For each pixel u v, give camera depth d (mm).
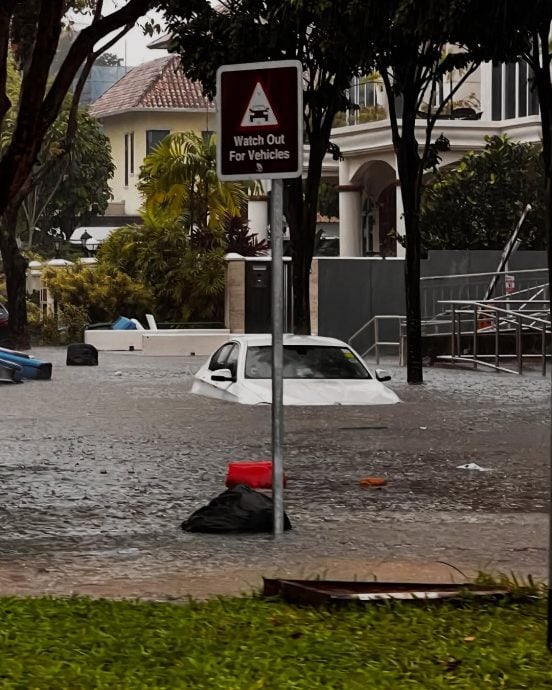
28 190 55781
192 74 36688
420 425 28047
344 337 58531
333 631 10305
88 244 88375
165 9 36500
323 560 14031
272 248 15305
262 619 10766
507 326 52594
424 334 54625
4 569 13602
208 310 66812
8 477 20547
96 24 19688
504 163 62594
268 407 31594
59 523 16484
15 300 57031
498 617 10820
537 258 59031
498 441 25359
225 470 21375
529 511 17469
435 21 29078
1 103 19281
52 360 52969
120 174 108938
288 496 18688
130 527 16188
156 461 22469
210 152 69250
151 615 10938
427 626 10453
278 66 15047
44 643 9867
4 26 18875
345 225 71875
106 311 67000
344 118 70688
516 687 8766
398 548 14781
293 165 15062
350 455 23234
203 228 68438
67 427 27953
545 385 39219
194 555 14312
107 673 9039
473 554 14453
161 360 54000
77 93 52875
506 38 30297
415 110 39438
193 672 9047
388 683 8797
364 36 30375
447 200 62625
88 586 12734
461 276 54531
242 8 35656
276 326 15453
